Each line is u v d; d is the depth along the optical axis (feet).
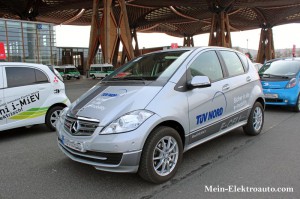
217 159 15.98
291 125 24.25
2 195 12.23
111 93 13.78
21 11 174.50
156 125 12.36
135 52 238.68
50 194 12.24
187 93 14.14
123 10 146.72
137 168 12.03
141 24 237.45
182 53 15.89
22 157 17.20
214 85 15.97
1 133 23.81
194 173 14.07
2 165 15.88
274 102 30.66
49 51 104.12
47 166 15.52
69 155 13.19
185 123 13.78
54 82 23.95
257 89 20.13
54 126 23.90
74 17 217.15
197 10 208.44
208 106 15.25
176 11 209.77
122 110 12.20
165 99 13.08
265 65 34.45
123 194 12.09
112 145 11.55
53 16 209.87
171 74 14.17
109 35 136.87
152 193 12.12
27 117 22.16
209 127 15.46
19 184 13.29
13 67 21.76
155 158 12.66
